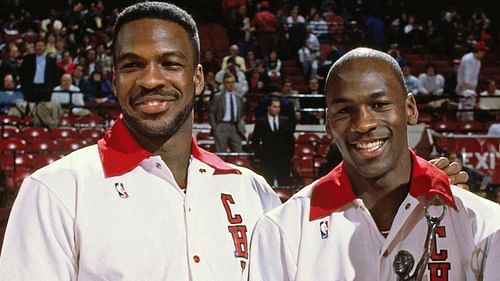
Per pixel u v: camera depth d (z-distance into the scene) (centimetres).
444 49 2197
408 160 278
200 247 280
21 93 1470
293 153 1162
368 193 279
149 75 278
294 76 1939
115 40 287
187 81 286
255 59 1966
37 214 266
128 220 274
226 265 285
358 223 275
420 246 271
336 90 272
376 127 268
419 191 273
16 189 985
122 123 292
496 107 1705
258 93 1639
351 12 2284
